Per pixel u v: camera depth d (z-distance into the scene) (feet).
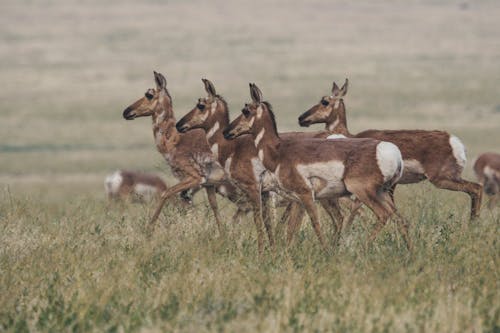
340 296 84.02
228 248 104.73
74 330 77.87
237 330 75.36
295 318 77.66
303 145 110.73
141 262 98.78
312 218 109.60
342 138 112.06
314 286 86.58
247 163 118.73
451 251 100.48
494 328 76.59
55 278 92.07
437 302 81.97
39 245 108.99
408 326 75.51
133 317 79.51
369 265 95.04
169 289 86.74
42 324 79.66
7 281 91.61
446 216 122.01
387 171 106.52
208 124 122.01
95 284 89.86
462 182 127.95
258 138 112.98
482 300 82.74
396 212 106.93
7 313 82.33
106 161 563.89
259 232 112.37
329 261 97.96
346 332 75.25
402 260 97.81
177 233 113.70
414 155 129.18
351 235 114.01
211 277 90.79
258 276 91.20
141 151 627.87
